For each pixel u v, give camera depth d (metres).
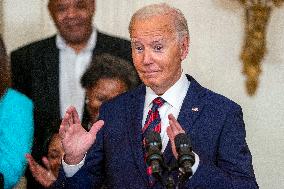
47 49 8.42
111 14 8.87
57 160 7.64
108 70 7.47
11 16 8.79
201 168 4.73
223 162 4.99
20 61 8.46
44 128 7.96
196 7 9.50
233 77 9.60
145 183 5.03
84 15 8.34
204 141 5.04
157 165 4.20
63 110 8.07
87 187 5.15
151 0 9.18
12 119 6.60
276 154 9.80
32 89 8.23
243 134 5.12
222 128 5.06
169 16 4.90
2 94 6.49
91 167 5.23
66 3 8.29
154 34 4.84
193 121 5.09
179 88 5.22
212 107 5.14
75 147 4.94
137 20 4.90
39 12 8.62
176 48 4.96
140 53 4.95
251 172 4.98
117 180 5.17
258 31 9.48
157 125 5.15
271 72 9.61
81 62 8.28
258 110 9.68
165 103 5.22
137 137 5.12
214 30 9.53
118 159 5.18
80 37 8.35
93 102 7.56
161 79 5.01
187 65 9.59
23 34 8.70
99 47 8.48
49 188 5.16
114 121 5.31
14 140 6.53
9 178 6.38
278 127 9.75
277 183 9.79
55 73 8.28
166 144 5.13
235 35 9.53
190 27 9.53
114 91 7.46
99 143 5.33
